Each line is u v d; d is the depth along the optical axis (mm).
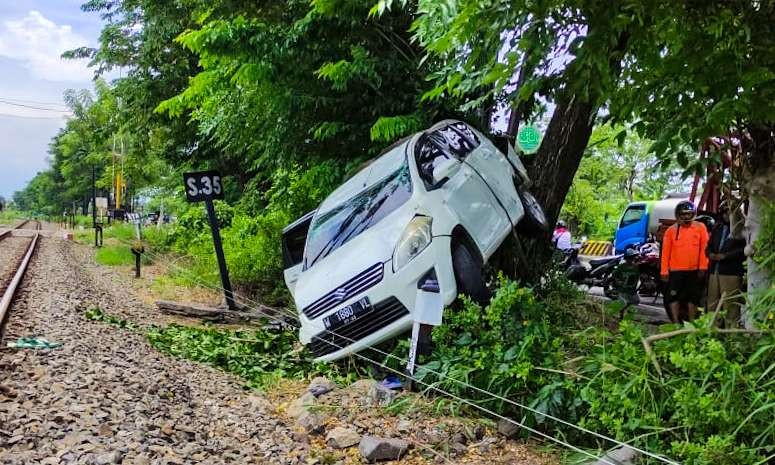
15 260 20031
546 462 4453
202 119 15078
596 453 4258
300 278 7477
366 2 9102
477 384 5398
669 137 4031
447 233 6523
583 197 30969
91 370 5844
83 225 57438
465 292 6508
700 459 3559
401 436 4836
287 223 12398
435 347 5941
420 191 6914
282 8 10000
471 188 7422
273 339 8367
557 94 4984
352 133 10516
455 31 4039
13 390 4969
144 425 4523
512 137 10609
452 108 9992
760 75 3574
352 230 7316
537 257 8727
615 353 4664
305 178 10953
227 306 11227
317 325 6836
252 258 12492
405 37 10383
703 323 4309
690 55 3750
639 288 12711
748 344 4262
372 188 7602
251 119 12164
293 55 10039
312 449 4645
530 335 5227
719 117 3688
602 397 4438
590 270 13578
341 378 6492
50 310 9648
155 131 25141
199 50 10016
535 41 3891
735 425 3693
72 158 68688
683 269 8586
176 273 16266
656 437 4012
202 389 6129
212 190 11609
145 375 6086
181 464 3891
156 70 22484
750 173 5367
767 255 4984
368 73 9508
